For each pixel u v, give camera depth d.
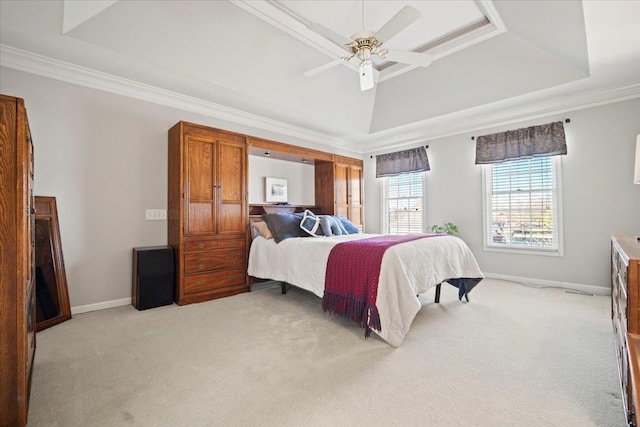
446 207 4.94
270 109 4.18
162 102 3.55
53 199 2.78
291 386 1.67
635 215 3.39
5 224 1.26
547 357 1.97
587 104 3.67
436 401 1.52
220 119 4.12
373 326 2.22
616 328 1.81
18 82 2.68
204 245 3.44
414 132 5.30
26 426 1.35
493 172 4.48
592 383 1.66
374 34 2.27
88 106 3.04
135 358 2.00
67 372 1.82
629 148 3.42
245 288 3.82
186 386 1.68
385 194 5.88
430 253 2.76
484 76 3.71
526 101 3.91
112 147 3.19
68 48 2.62
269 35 3.09
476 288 3.83
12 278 1.27
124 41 2.63
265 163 4.87
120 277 3.22
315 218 3.85
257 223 3.97
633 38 2.47
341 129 5.12
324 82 3.99
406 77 4.18
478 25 3.18
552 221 3.96
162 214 3.53
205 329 2.52
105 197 3.13
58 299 2.71
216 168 3.58
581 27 2.44
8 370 1.25
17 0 2.10
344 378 1.75
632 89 3.38
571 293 3.57
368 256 2.43
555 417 1.39
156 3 2.47
